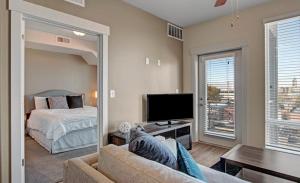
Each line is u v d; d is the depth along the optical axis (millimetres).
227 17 3764
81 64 6371
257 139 3428
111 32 2996
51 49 5328
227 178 1603
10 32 2006
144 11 3549
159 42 3869
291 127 3092
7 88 2006
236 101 3775
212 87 4133
